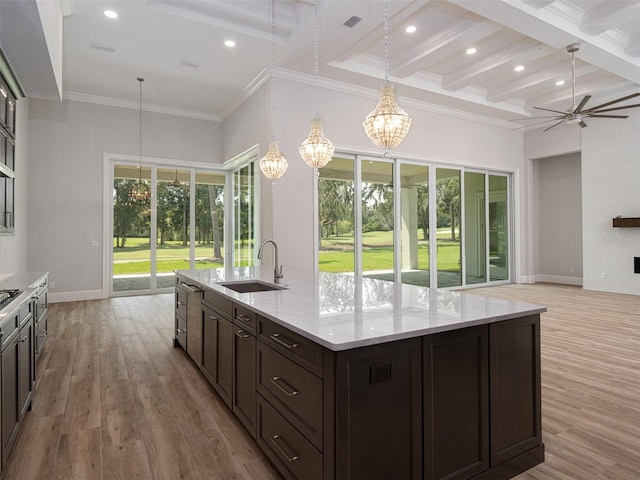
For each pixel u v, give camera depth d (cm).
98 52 514
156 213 746
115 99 687
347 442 149
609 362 353
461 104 727
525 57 555
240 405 237
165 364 356
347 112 641
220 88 641
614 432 234
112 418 253
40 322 354
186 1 418
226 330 259
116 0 402
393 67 591
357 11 417
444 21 470
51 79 369
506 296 705
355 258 662
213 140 785
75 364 355
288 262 588
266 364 202
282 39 491
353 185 665
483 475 185
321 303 219
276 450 192
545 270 909
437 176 768
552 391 292
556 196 888
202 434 234
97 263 683
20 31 282
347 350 149
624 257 730
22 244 584
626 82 650
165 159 737
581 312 566
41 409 265
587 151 781
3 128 336
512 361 197
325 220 634
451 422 176
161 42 489
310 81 600
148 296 711
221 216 813
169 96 678
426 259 749
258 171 632
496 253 862
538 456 204
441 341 173
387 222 705
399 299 231
